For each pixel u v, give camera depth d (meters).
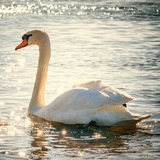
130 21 38.62
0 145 10.64
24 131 11.80
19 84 16.80
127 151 10.20
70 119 12.29
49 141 10.98
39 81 13.93
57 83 17.11
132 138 11.14
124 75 18.47
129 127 11.92
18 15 42.19
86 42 27.67
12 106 14.11
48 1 57.25
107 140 11.00
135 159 9.67
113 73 18.89
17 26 34.38
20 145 10.66
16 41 27.05
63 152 10.16
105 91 12.09
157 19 39.97
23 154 10.04
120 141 10.92
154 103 14.24
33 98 13.82
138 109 13.60
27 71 19.22
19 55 23.12
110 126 11.89
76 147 10.48
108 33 31.67
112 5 52.53
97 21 38.62
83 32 32.06
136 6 51.44
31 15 42.47
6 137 11.27
